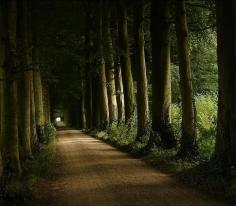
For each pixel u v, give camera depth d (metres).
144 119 28.69
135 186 15.30
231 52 15.62
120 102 41.34
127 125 34.44
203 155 19.39
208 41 30.00
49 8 32.44
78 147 33.97
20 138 22.48
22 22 22.81
